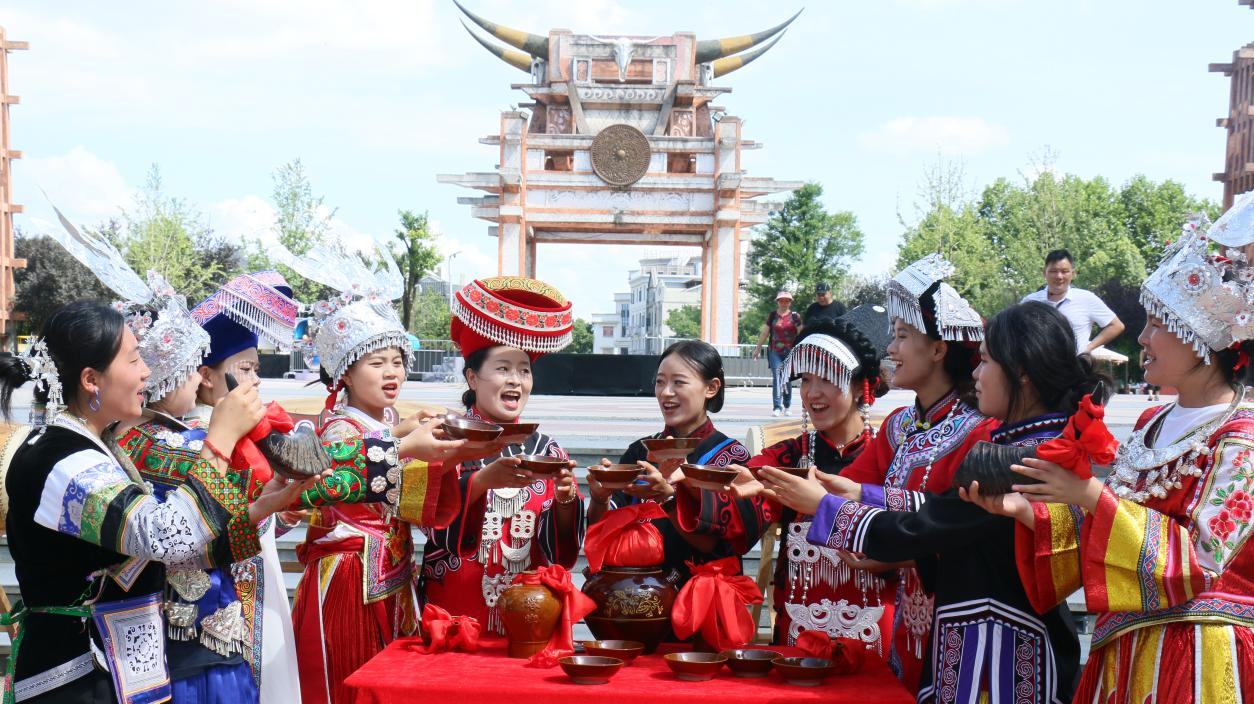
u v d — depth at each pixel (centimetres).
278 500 247
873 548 243
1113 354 680
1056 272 682
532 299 335
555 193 2641
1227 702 214
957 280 3581
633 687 237
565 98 2769
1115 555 213
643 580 271
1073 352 249
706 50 3089
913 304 275
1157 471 228
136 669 236
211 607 261
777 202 2738
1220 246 239
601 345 10700
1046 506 226
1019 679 239
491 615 309
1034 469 217
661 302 8619
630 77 2791
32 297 2966
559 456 333
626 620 266
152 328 260
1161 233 4766
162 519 220
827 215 5197
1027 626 241
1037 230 3809
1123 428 800
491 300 317
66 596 231
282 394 1355
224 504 227
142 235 3142
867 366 311
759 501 291
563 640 262
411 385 2077
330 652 307
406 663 258
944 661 246
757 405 1457
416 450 267
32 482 225
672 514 294
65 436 229
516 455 323
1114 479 236
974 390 279
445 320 4731
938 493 262
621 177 2620
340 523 311
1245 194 225
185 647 258
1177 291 225
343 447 270
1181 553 212
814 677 242
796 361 308
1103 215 4888
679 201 2645
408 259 3853
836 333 311
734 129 2639
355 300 318
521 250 2584
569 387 1850
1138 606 214
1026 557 228
